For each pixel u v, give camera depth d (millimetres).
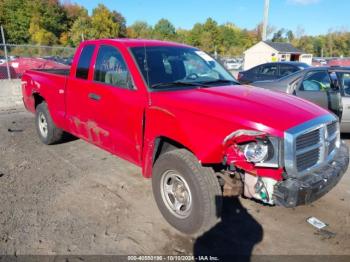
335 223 3643
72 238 3246
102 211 3764
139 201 4012
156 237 3303
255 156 2785
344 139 6977
